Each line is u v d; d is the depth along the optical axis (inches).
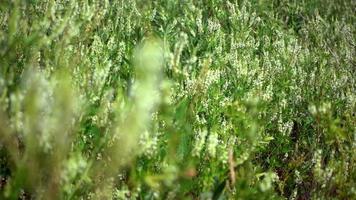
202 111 109.3
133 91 73.5
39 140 63.6
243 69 124.7
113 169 67.4
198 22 153.9
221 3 183.9
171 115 84.6
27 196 79.4
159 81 75.4
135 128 60.4
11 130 67.2
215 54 140.1
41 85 68.3
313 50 167.9
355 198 88.6
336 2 221.5
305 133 121.0
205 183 80.6
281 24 192.2
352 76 146.0
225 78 128.1
